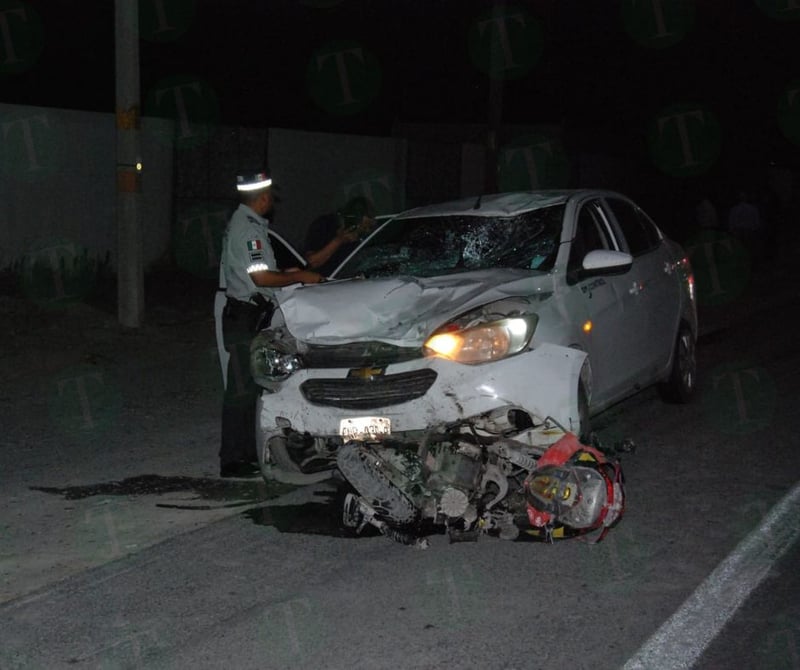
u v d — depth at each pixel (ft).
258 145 56.95
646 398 31.19
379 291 21.27
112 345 38.01
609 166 93.15
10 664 15.16
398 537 19.29
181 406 30.89
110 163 50.14
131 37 39.34
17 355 35.50
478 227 24.98
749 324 46.60
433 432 19.01
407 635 15.83
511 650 15.26
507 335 19.42
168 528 20.85
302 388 20.22
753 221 74.95
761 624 15.99
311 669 14.80
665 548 19.21
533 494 18.26
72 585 18.02
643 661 14.85
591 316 22.86
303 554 19.38
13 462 25.29
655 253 28.37
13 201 46.39
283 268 24.99
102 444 26.89
